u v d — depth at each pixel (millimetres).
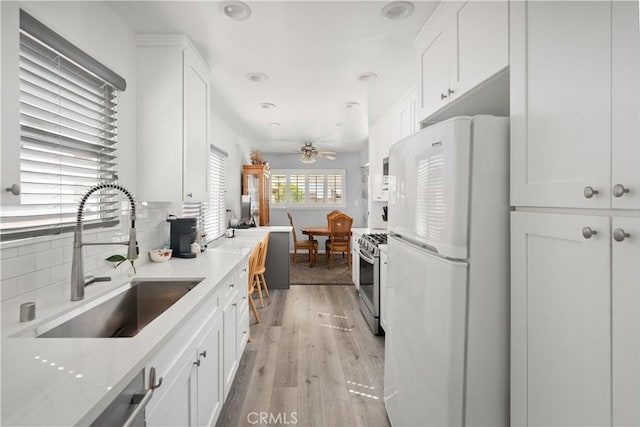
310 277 5516
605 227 770
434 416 1267
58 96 1398
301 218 7926
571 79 872
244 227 5238
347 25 2000
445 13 1681
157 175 2096
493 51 1250
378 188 4328
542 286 985
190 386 1366
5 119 967
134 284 1772
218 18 1923
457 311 1174
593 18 804
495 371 1190
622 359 731
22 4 1215
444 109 1741
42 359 875
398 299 1670
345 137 5730
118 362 860
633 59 703
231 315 2105
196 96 2311
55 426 614
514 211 1131
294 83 2982
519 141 1093
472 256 1170
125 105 1962
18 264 1236
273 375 2414
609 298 761
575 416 860
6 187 970
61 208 1447
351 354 2756
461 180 1163
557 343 924
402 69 2662
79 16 1553
